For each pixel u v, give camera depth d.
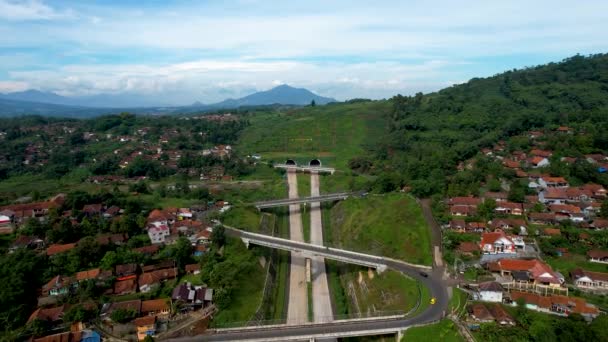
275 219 167.50
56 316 83.12
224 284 98.44
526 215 125.56
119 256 105.94
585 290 91.31
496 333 77.50
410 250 116.75
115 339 81.19
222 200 173.00
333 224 163.75
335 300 115.38
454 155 177.12
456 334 79.19
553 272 94.38
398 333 84.12
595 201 128.88
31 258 98.75
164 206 154.88
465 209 130.75
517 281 94.75
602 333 69.50
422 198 149.50
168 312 88.81
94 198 142.25
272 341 82.50
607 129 168.50
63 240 113.38
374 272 114.19
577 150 159.75
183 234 127.38
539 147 176.12
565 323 75.25
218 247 120.88
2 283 87.81
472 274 101.25
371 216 144.38
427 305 90.25
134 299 92.06
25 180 188.00
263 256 129.38
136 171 198.62
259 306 101.44
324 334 83.50
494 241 109.19
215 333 85.75
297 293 119.06
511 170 153.25
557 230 113.62
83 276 96.62
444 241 115.75
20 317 83.62
